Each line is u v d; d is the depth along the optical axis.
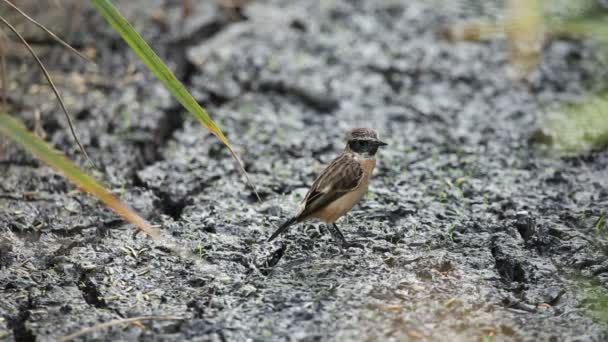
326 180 9.99
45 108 13.67
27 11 16.36
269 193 11.73
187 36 16.36
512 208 11.27
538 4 15.62
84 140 12.96
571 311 8.81
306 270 9.62
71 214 10.94
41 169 12.03
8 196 11.30
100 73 14.91
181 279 9.48
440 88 15.06
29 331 8.48
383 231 10.58
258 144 13.13
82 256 9.93
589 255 9.93
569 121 13.82
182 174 12.19
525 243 10.32
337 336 8.29
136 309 8.86
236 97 14.67
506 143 13.26
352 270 9.61
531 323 8.57
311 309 8.77
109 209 11.09
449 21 17.34
